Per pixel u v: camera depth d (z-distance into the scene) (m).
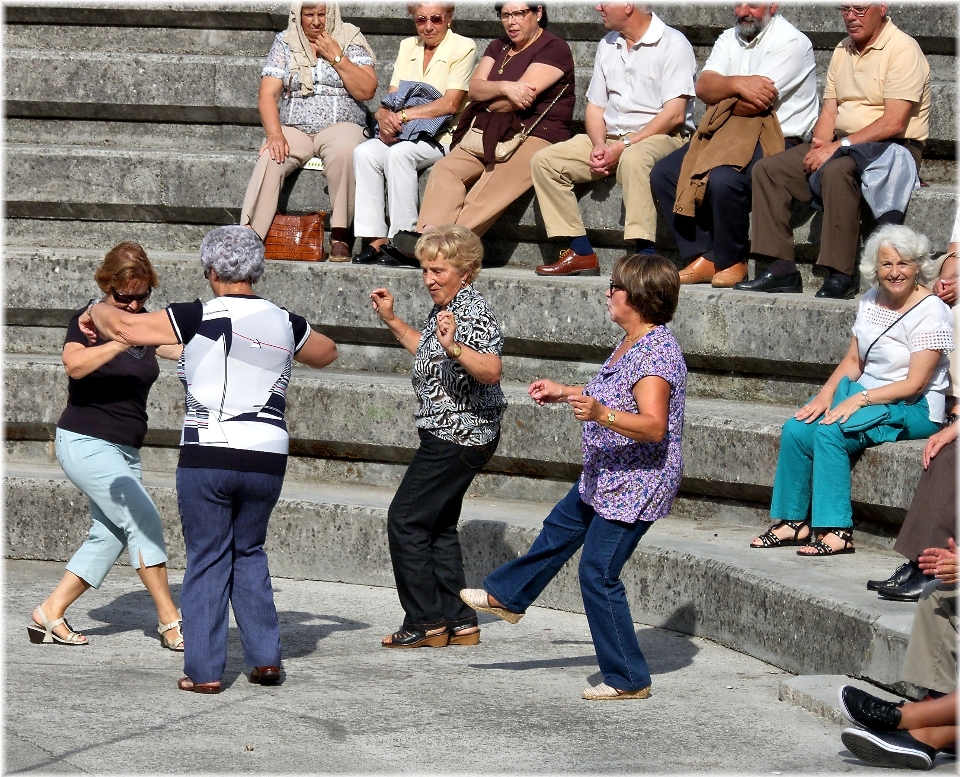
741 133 19.92
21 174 23.95
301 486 19.20
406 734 11.92
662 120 20.91
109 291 14.09
